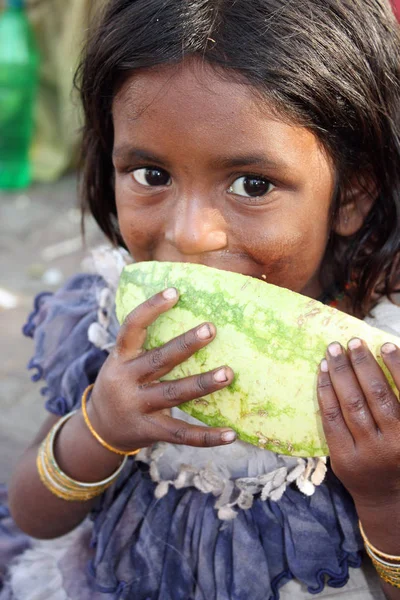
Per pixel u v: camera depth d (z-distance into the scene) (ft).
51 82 21.45
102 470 5.28
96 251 5.94
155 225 4.57
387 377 3.99
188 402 4.35
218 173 4.28
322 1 4.66
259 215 4.35
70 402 5.89
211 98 4.16
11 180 21.07
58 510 5.57
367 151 4.93
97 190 5.97
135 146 4.39
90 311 6.04
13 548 6.52
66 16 20.18
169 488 5.49
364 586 5.30
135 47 4.35
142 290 4.43
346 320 4.05
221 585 5.19
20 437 9.98
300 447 4.19
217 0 4.40
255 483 5.18
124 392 4.42
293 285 4.68
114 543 5.49
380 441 4.02
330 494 5.30
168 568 5.35
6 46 20.25
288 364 4.07
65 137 21.59
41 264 16.33
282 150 4.24
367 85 4.73
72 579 5.74
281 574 5.20
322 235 4.74
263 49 4.25
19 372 11.68
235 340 4.12
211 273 4.24
